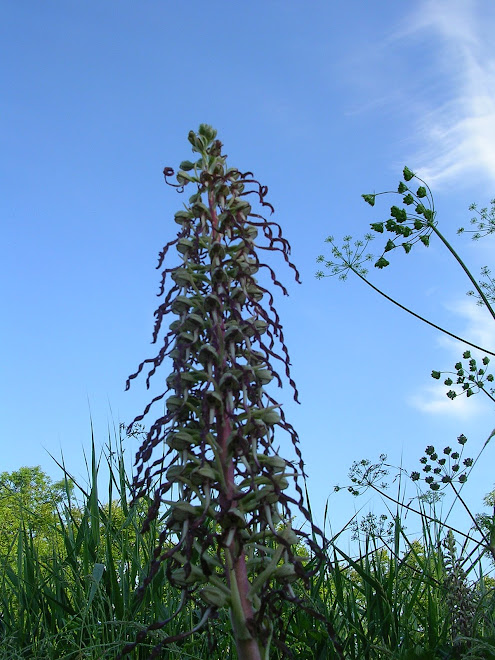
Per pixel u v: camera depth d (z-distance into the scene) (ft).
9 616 16.03
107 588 16.37
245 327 12.26
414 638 16.29
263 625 10.46
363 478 19.95
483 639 13.07
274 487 10.88
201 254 13.42
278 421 11.68
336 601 16.51
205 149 14.26
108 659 14.49
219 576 11.38
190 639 15.23
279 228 13.79
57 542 20.68
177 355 12.18
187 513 11.07
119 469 18.33
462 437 19.63
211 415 11.41
